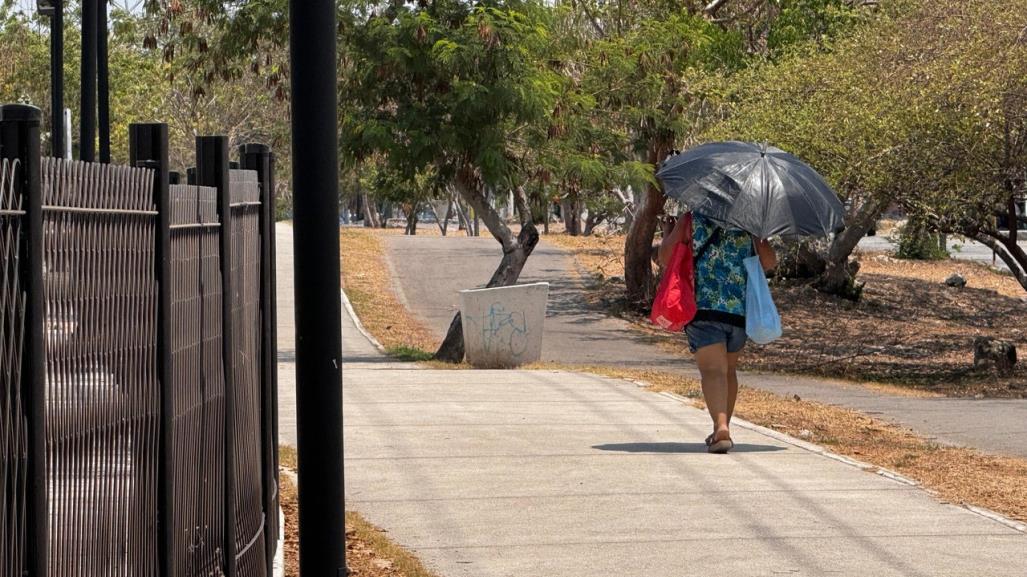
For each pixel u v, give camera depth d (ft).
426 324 128.47
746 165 45.16
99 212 18.40
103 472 18.66
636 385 68.28
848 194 98.78
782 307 146.92
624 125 102.89
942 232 98.07
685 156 46.73
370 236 213.46
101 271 18.58
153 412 20.89
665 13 113.70
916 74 91.97
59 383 17.04
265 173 31.27
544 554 32.22
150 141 21.17
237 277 27.89
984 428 58.95
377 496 38.81
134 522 19.98
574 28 106.11
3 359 15.08
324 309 23.16
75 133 175.63
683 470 42.91
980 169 88.69
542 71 88.17
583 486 40.34
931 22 97.25
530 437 49.67
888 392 83.97
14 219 15.44
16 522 15.43
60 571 17.04
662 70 100.42
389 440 48.78
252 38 93.97
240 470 27.91
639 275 142.00
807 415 59.98
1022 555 32.53
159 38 109.40
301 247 23.07
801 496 39.11
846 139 92.07
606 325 133.39
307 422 23.36
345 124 87.35
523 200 96.58
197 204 24.14
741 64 131.44
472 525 35.24
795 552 32.58
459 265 174.70
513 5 87.35
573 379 71.20
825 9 125.29
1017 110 85.81
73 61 174.91
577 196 94.63
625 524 35.40
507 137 90.94
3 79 177.99
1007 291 172.04
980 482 42.39
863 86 97.91
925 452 49.11
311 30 22.70
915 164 89.76
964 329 139.54
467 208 352.69
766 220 44.01
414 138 84.84
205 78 101.19
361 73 86.99
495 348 84.84
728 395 47.06
